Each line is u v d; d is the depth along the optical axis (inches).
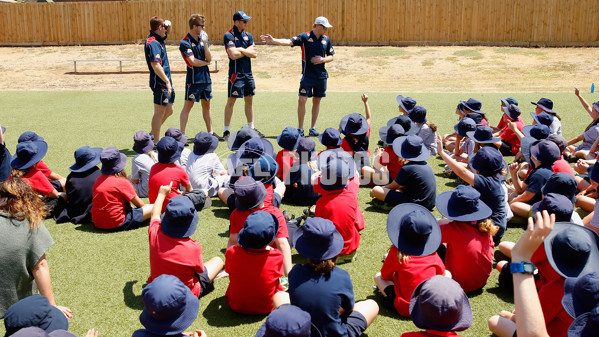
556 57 743.7
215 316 146.9
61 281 165.6
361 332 129.6
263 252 141.5
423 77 696.4
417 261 138.6
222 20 887.7
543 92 562.9
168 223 145.0
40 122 424.5
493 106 477.1
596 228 163.5
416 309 107.6
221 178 236.5
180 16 893.8
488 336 135.9
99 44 918.4
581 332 83.7
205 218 217.2
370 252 185.0
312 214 204.5
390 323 142.1
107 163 199.0
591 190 208.1
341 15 859.4
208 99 352.8
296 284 122.7
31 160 202.4
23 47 918.4
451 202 155.0
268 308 146.3
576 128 373.4
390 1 837.2
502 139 310.3
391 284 147.8
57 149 331.6
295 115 447.8
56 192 213.5
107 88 649.0
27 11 910.4
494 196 177.6
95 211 200.2
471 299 154.0
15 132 386.9
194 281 150.9
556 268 108.7
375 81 687.1
